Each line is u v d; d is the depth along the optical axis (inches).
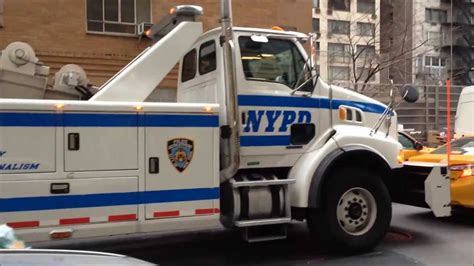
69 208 213.6
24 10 574.6
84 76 254.8
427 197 295.3
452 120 887.1
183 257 276.1
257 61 261.3
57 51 589.9
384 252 277.7
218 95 259.8
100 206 218.7
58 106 212.5
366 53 1370.6
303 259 267.0
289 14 699.4
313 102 271.4
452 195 338.6
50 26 587.2
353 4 2071.9
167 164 231.0
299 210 269.9
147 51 247.1
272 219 253.1
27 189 207.0
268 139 260.1
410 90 305.7
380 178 279.0
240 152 253.0
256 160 258.1
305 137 269.1
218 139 242.8
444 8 2495.1
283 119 263.7
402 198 322.0
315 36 274.5
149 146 227.9
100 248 296.0
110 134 221.0
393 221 366.3
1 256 103.7
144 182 226.7
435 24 2466.8
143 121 227.3
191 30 254.5
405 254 273.4
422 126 872.9
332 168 270.4
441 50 2461.9
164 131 231.0
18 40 570.9
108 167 220.4
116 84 238.1
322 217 265.1
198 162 237.6
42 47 582.9
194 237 324.5
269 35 264.5
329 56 1601.9
